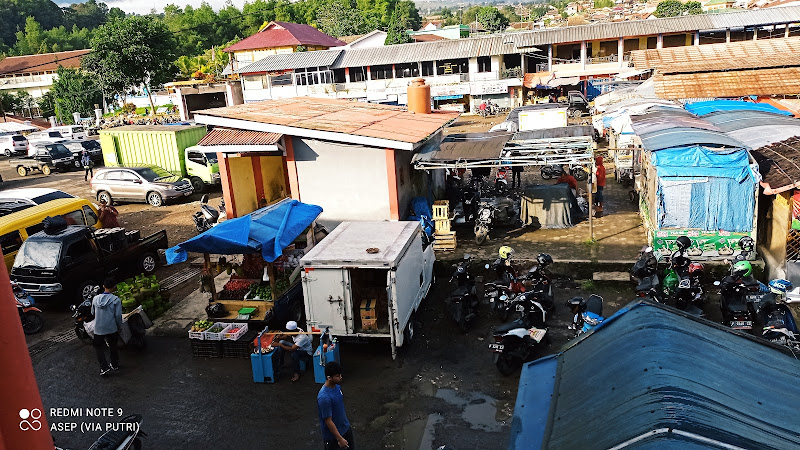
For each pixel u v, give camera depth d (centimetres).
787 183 1085
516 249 1405
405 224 1141
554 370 574
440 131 1770
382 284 1069
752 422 399
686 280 1041
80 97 6291
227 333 1045
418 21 14788
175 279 1474
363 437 793
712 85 2195
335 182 1498
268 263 1084
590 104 3819
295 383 950
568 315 1121
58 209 1522
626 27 4812
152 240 1535
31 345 1166
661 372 456
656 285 1075
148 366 1039
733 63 2370
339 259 950
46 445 228
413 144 1414
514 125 2205
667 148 1197
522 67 5025
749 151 1192
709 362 478
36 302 1302
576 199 1659
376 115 1758
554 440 445
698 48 2925
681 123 1447
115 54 5212
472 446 759
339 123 1544
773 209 1204
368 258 942
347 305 971
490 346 909
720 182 1178
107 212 1659
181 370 1017
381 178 1461
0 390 211
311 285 977
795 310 1047
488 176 2072
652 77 2627
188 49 9588
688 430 374
